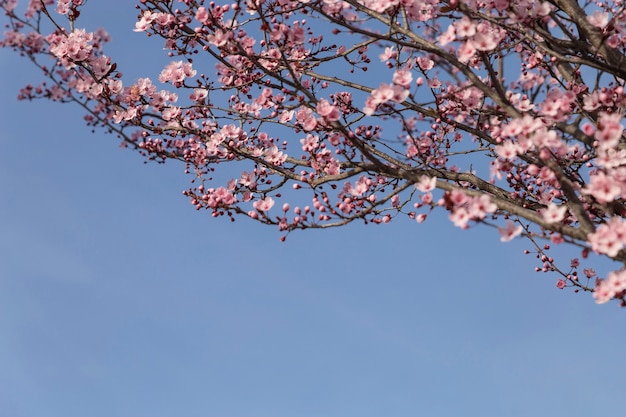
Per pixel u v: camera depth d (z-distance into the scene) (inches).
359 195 192.9
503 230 147.7
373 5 180.9
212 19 189.0
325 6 195.6
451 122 210.7
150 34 241.8
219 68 256.8
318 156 213.6
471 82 179.2
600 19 174.9
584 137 193.5
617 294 179.3
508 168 175.2
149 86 242.5
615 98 185.2
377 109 213.8
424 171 203.3
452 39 171.6
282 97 247.3
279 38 185.8
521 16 176.6
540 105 169.6
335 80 226.8
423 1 190.9
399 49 212.2
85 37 229.6
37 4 222.8
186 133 255.9
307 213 189.6
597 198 151.6
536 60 209.6
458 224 148.3
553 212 154.0
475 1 186.4
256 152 234.2
